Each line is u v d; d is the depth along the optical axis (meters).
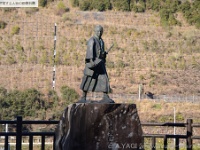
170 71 139.75
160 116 114.06
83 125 40.03
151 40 150.88
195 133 92.81
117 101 119.81
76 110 40.25
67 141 40.34
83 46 146.62
